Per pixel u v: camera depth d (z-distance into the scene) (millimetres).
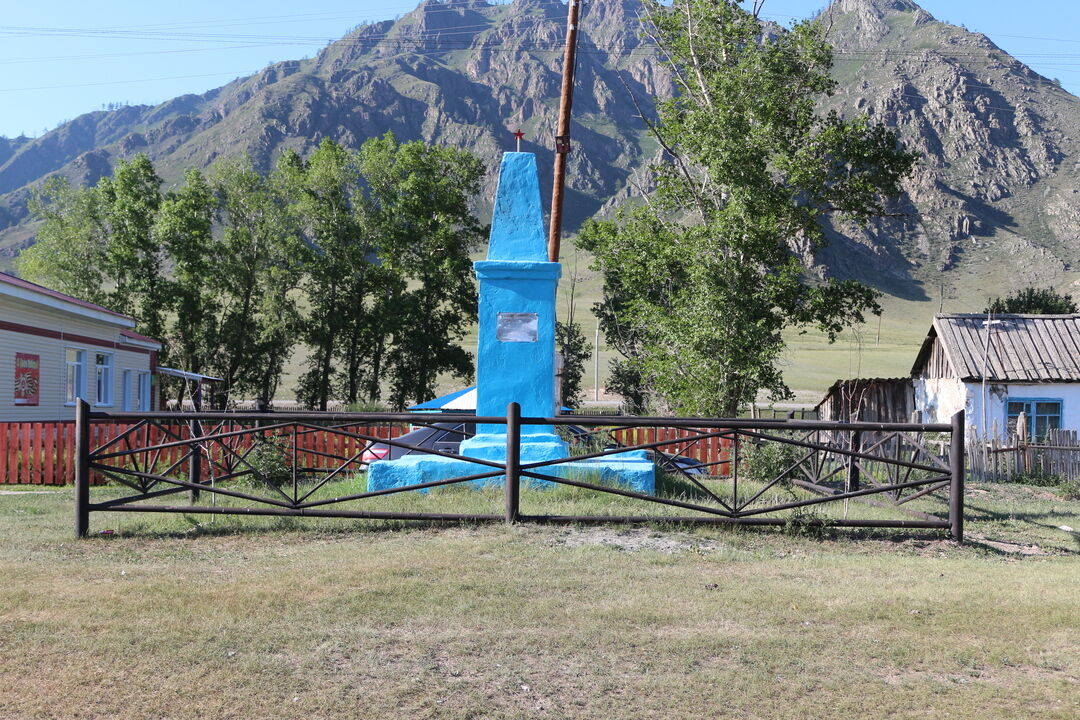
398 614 6422
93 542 9094
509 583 7273
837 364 107875
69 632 5926
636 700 4996
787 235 31281
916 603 6965
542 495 11477
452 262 53844
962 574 8086
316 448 20047
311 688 5066
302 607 6539
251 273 53688
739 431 9781
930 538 10039
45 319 26094
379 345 55844
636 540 9227
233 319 53625
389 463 12109
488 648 5762
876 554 9117
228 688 5039
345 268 53812
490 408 12531
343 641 5828
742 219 26812
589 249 41656
